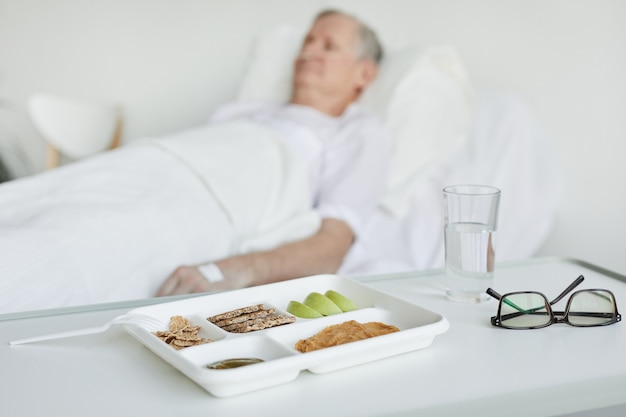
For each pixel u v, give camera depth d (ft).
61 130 9.71
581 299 3.12
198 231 5.63
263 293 3.27
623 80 6.89
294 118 7.77
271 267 5.58
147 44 10.02
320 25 8.13
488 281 3.40
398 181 7.26
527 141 7.48
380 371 2.64
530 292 3.11
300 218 6.23
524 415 2.40
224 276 5.26
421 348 2.84
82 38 10.01
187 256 5.46
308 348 2.69
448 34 8.66
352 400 2.41
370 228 6.93
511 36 7.99
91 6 9.91
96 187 5.58
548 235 7.79
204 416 2.29
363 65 8.02
